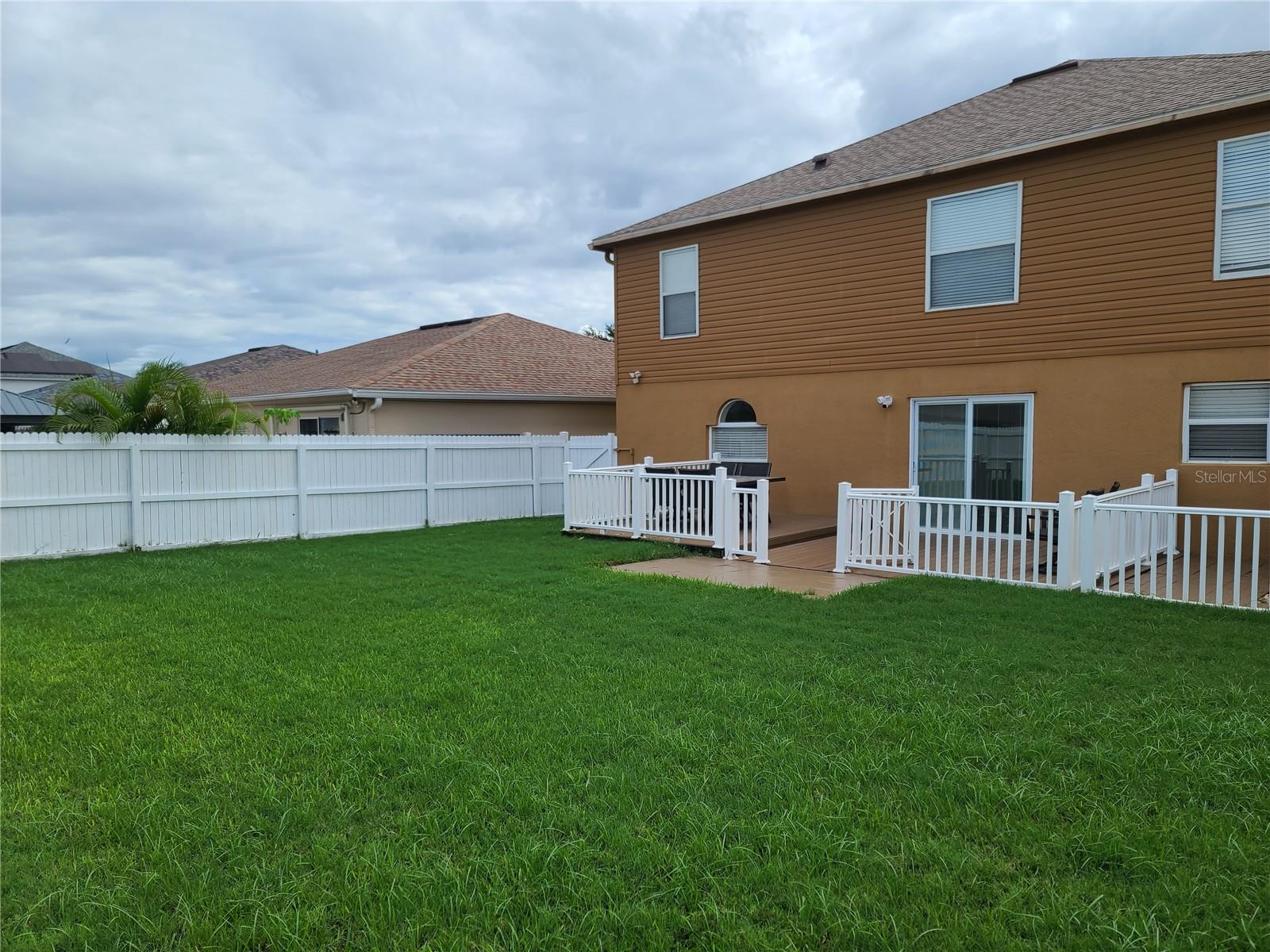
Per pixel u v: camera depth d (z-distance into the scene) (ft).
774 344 43.73
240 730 14.26
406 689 16.33
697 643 19.57
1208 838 10.09
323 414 59.67
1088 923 8.50
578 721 14.37
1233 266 30.63
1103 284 33.40
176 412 38.96
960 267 37.29
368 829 10.84
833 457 41.75
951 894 9.12
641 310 49.80
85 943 8.61
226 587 27.30
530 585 27.32
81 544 35.45
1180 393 31.91
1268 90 28.76
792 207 42.34
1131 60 43.80
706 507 35.63
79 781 12.41
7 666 18.20
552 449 54.24
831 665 17.56
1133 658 17.79
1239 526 22.49
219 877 9.77
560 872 9.68
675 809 11.15
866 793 11.55
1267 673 16.60
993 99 45.85
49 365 118.93
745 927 8.61
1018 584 26.13
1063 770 12.13
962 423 37.70
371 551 36.17
